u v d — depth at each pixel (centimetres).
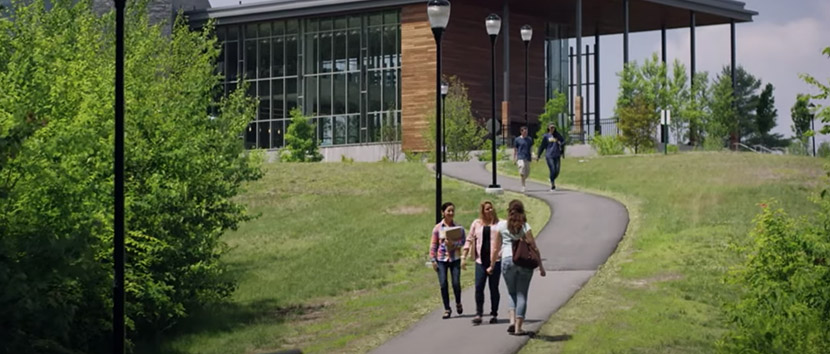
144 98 2092
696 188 3509
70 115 1800
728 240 2506
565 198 3400
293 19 8231
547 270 2230
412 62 7812
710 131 8481
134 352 1884
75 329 1744
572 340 1583
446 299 1800
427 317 1838
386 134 7769
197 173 2114
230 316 2188
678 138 8031
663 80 7606
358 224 3438
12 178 1580
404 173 4612
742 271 1633
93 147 1700
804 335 1402
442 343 1611
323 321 2056
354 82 8025
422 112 7738
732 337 1452
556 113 7494
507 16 7769
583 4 7981
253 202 4044
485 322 1728
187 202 2094
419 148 7712
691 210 3041
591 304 1855
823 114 1480
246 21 8238
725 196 3306
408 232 3180
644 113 6356
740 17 8562
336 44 8100
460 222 3212
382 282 2472
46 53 1773
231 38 8431
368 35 7994
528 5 8044
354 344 1716
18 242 1494
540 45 8600
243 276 2677
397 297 2184
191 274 2070
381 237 3152
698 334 1633
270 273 2730
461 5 7944
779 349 1404
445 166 4922
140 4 3022
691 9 8156
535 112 8544
